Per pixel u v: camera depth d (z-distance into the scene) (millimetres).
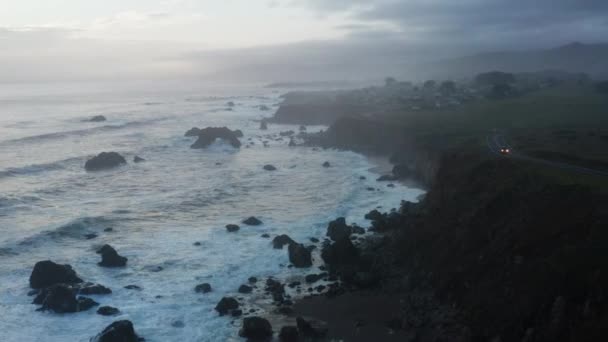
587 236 30125
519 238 33844
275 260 44219
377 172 75938
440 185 51250
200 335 32438
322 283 39906
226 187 67312
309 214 56375
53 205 56844
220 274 41250
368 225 52438
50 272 37875
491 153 53812
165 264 42781
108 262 41906
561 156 48844
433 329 31719
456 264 36656
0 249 43438
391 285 38625
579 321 25859
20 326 32500
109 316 34188
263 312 35438
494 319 29938
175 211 56688
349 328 33000
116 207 56875
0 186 62562
